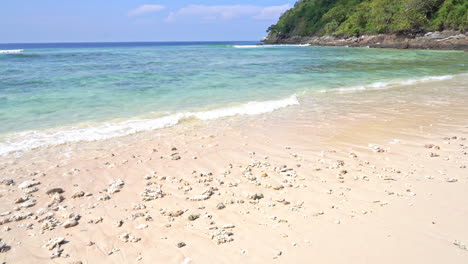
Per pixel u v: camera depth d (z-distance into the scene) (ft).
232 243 13.05
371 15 307.78
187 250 12.69
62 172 20.97
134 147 25.91
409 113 36.11
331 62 113.09
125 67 88.53
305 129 30.48
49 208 16.12
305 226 14.19
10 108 38.45
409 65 100.94
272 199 16.83
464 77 68.85
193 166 21.86
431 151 23.77
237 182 19.04
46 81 60.08
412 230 13.60
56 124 32.12
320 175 19.77
